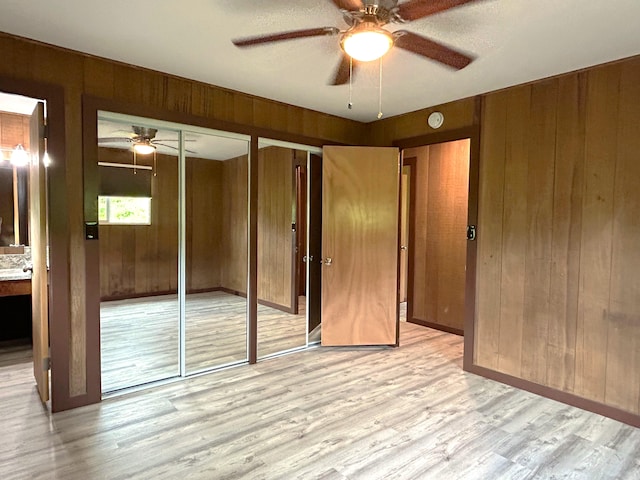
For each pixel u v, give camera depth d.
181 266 3.41
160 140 4.01
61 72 2.67
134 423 2.58
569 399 2.97
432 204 5.09
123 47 2.64
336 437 2.44
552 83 3.04
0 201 4.03
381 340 4.20
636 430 2.61
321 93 3.52
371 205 4.14
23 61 2.53
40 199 2.66
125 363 3.67
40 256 2.70
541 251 3.13
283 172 4.96
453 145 4.85
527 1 1.98
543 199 3.11
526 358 3.22
